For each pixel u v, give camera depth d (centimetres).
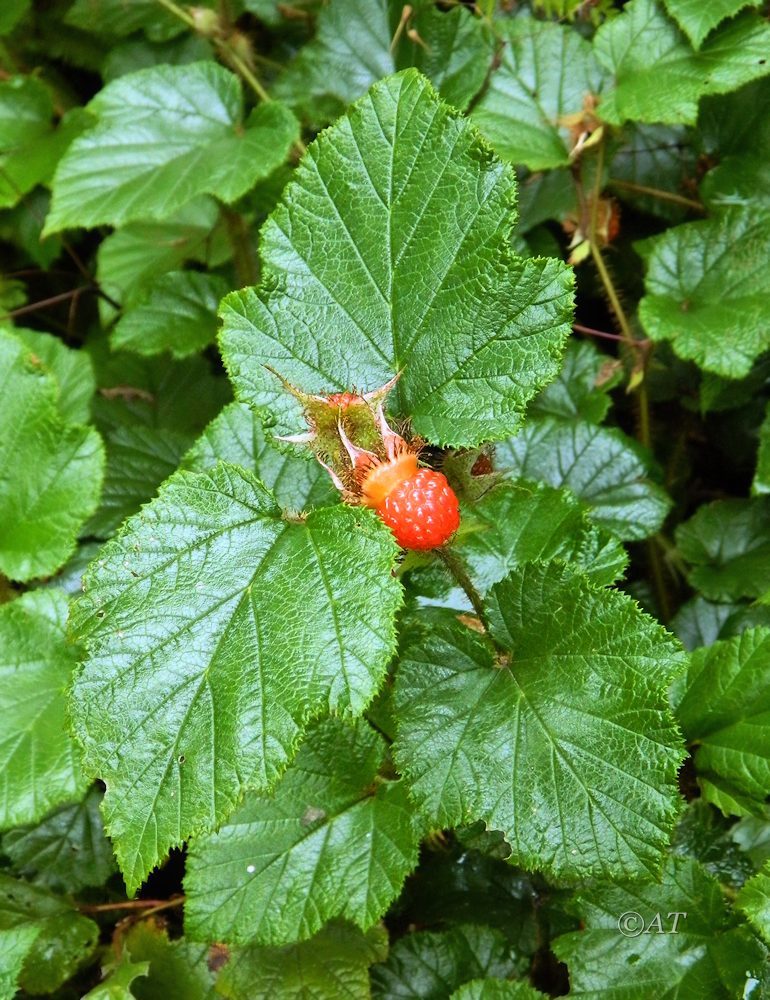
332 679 18
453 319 20
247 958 27
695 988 24
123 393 43
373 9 36
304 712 18
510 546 26
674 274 34
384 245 21
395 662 24
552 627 21
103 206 34
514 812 20
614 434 33
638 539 32
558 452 33
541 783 20
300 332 21
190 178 33
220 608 19
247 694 18
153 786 18
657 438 41
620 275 41
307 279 21
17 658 27
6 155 42
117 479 35
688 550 35
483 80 35
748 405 39
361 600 18
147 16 44
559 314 19
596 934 25
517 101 35
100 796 32
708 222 34
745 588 33
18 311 42
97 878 31
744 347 31
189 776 18
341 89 37
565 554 26
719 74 32
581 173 34
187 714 18
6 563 28
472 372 20
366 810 25
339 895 24
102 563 19
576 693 21
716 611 34
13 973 26
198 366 43
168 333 39
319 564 18
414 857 24
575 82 35
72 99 48
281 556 19
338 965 27
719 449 41
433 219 20
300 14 41
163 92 36
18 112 43
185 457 26
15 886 30
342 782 25
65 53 47
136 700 18
